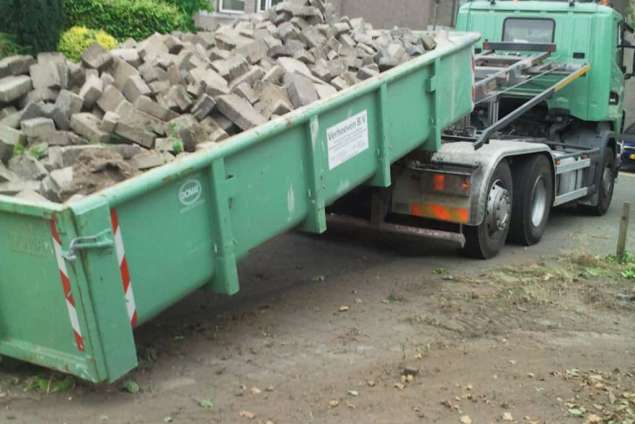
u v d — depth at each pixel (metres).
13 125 4.98
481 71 9.34
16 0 8.27
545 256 8.37
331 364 5.14
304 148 5.56
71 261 3.89
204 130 5.05
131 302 4.31
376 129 6.41
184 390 4.68
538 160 8.68
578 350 5.53
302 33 6.73
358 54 6.85
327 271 7.50
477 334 5.78
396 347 5.48
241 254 5.07
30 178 4.50
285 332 5.75
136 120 5.04
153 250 4.42
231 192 4.88
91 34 8.87
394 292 6.81
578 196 10.14
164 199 4.45
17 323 4.37
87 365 4.14
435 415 4.40
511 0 10.59
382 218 8.02
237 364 5.12
